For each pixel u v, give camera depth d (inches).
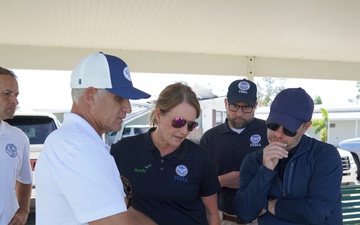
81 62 41.9
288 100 59.7
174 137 59.7
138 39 186.7
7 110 83.4
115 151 67.1
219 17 149.6
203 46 205.5
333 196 58.4
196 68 226.5
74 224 37.5
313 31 174.6
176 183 60.9
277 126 59.9
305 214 58.0
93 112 41.6
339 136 845.8
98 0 126.4
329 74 254.7
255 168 67.9
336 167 59.6
